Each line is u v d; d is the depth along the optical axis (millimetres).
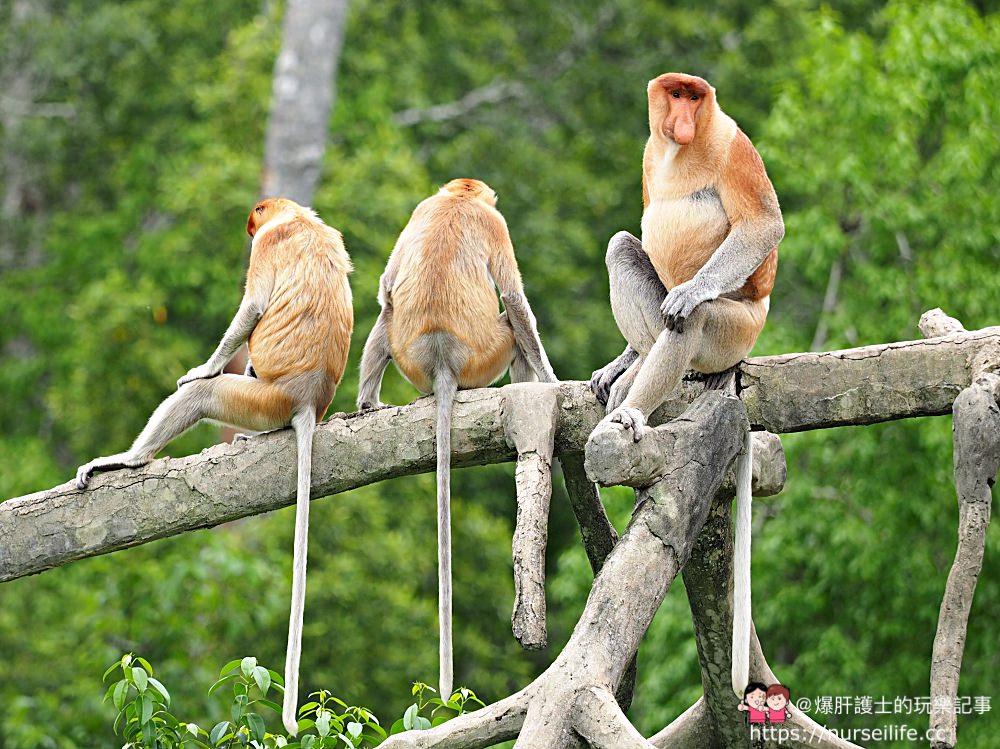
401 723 11336
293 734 10734
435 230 11688
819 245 22219
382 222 27500
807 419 11031
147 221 35094
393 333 11727
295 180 28172
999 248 22266
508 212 32719
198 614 22031
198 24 34656
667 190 10961
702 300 10484
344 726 11977
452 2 35938
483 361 11594
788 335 22672
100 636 22188
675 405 11141
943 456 20703
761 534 22281
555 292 32469
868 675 21000
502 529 29812
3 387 32812
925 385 10766
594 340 32781
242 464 11625
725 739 12625
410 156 30062
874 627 21328
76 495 11797
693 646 20625
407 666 26156
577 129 35656
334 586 25359
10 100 34812
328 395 11812
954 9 22953
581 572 22734
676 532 10320
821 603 21328
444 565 10914
